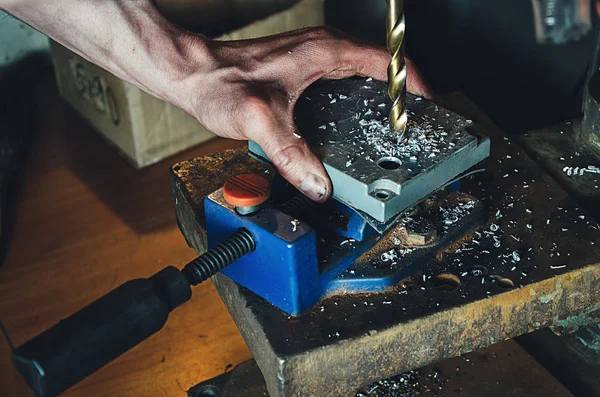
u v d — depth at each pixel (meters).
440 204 0.97
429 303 0.85
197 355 1.22
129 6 0.98
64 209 1.57
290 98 0.95
